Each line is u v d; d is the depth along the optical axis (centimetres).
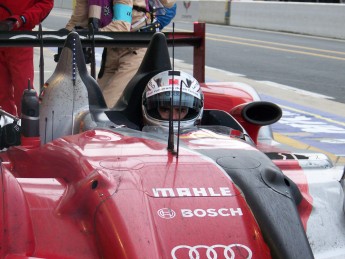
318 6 2545
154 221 293
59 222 308
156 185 310
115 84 661
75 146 355
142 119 445
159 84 397
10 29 629
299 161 404
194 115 404
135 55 665
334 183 379
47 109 467
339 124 961
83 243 299
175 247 285
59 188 338
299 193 347
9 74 684
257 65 1596
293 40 2317
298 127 930
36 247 290
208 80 1327
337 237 339
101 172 314
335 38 2456
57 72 477
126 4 661
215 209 303
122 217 290
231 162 333
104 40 565
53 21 2759
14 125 504
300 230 308
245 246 292
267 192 318
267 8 2836
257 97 576
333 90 1266
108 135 376
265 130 550
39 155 379
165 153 339
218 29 2786
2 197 290
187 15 3306
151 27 723
